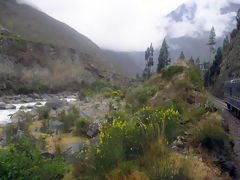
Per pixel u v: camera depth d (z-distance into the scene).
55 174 6.40
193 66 17.80
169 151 6.20
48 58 95.12
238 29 51.88
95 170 5.38
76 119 18.00
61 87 79.94
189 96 13.65
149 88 17.80
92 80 95.31
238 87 17.89
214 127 7.87
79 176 5.71
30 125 19.09
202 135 7.57
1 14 152.88
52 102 29.08
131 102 19.05
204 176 5.59
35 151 7.41
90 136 14.36
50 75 86.12
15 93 60.62
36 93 64.44
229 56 46.94
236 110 17.84
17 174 5.64
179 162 5.64
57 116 21.23
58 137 14.43
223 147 7.39
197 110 10.97
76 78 91.81
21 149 7.68
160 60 65.38
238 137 9.55
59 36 177.75
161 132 6.50
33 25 166.12
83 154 6.38
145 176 4.93
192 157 6.48
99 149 5.72
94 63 117.88
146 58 77.69
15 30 145.75
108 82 94.12
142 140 6.07
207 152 7.09
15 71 75.44
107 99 28.88
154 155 5.66
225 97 25.20
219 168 6.51
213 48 77.81
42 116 22.05
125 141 6.01
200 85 15.89
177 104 11.14
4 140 14.23
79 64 104.81
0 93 56.38
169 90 14.86
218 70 55.16
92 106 23.27
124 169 5.18
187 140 7.62
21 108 34.72
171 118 7.60
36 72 81.62
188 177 5.18
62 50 104.38
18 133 15.74
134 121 7.68
